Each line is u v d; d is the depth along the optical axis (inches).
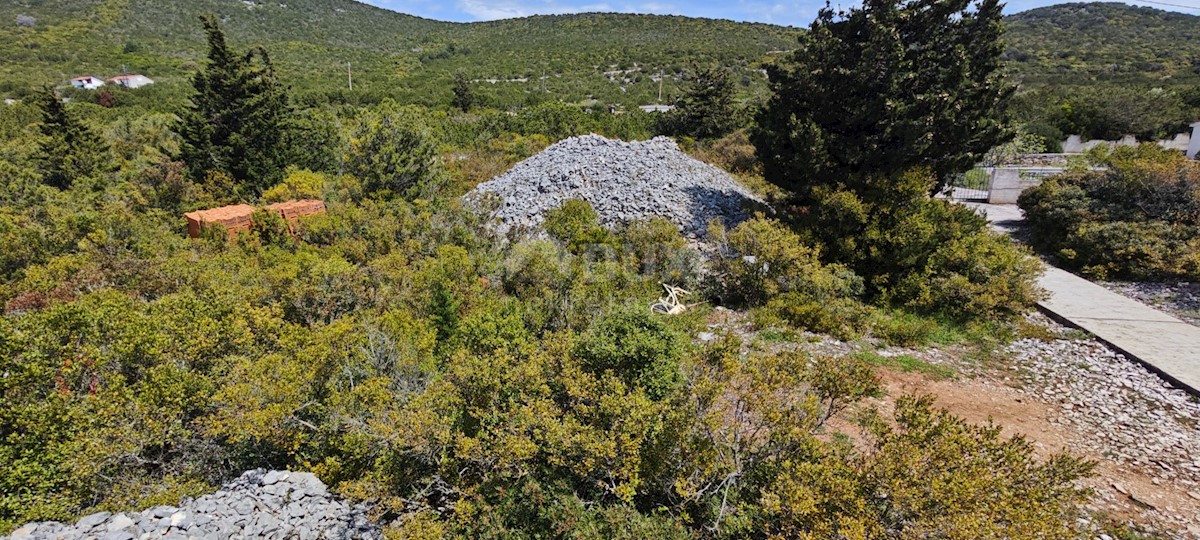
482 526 195.3
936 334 394.0
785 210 621.9
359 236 528.1
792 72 603.8
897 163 540.1
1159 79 1737.2
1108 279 506.9
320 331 272.8
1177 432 273.1
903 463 156.3
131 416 218.5
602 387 221.8
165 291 384.8
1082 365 343.6
